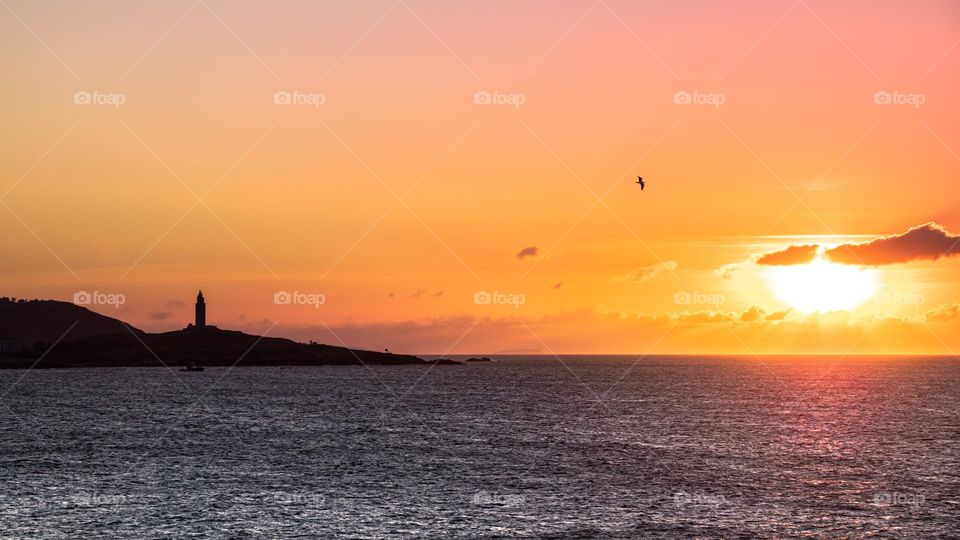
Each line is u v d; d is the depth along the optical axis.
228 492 73.25
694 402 180.00
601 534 60.88
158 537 59.12
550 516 65.56
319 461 91.44
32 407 164.75
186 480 79.19
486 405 172.62
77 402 178.62
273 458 93.69
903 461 93.00
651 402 180.50
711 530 62.12
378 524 62.91
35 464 88.81
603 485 77.44
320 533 60.47
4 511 65.81
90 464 89.00
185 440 110.56
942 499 72.25
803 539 60.19
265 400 187.50
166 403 177.00
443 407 167.38
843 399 189.75
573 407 166.50
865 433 119.75
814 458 94.88
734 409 161.12
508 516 65.50
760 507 69.06
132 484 76.94
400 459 92.94
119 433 119.00
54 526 61.69
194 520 63.53
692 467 87.88
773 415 148.00
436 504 69.19
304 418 142.75
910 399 189.62
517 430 123.12
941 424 132.62
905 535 61.31
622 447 103.50
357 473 83.38
